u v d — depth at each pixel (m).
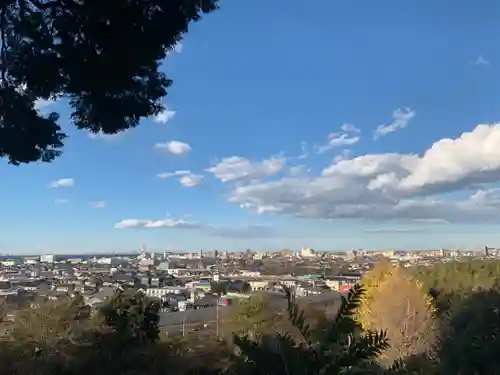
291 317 2.08
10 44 5.46
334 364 1.91
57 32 5.27
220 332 13.53
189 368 7.89
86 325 8.98
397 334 17.38
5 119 5.71
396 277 20.91
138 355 8.29
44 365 7.53
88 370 7.88
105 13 5.18
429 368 3.41
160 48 5.69
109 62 5.48
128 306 9.30
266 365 1.97
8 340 8.12
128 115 6.25
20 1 5.36
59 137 6.18
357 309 2.07
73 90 5.79
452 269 28.02
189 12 5.66
